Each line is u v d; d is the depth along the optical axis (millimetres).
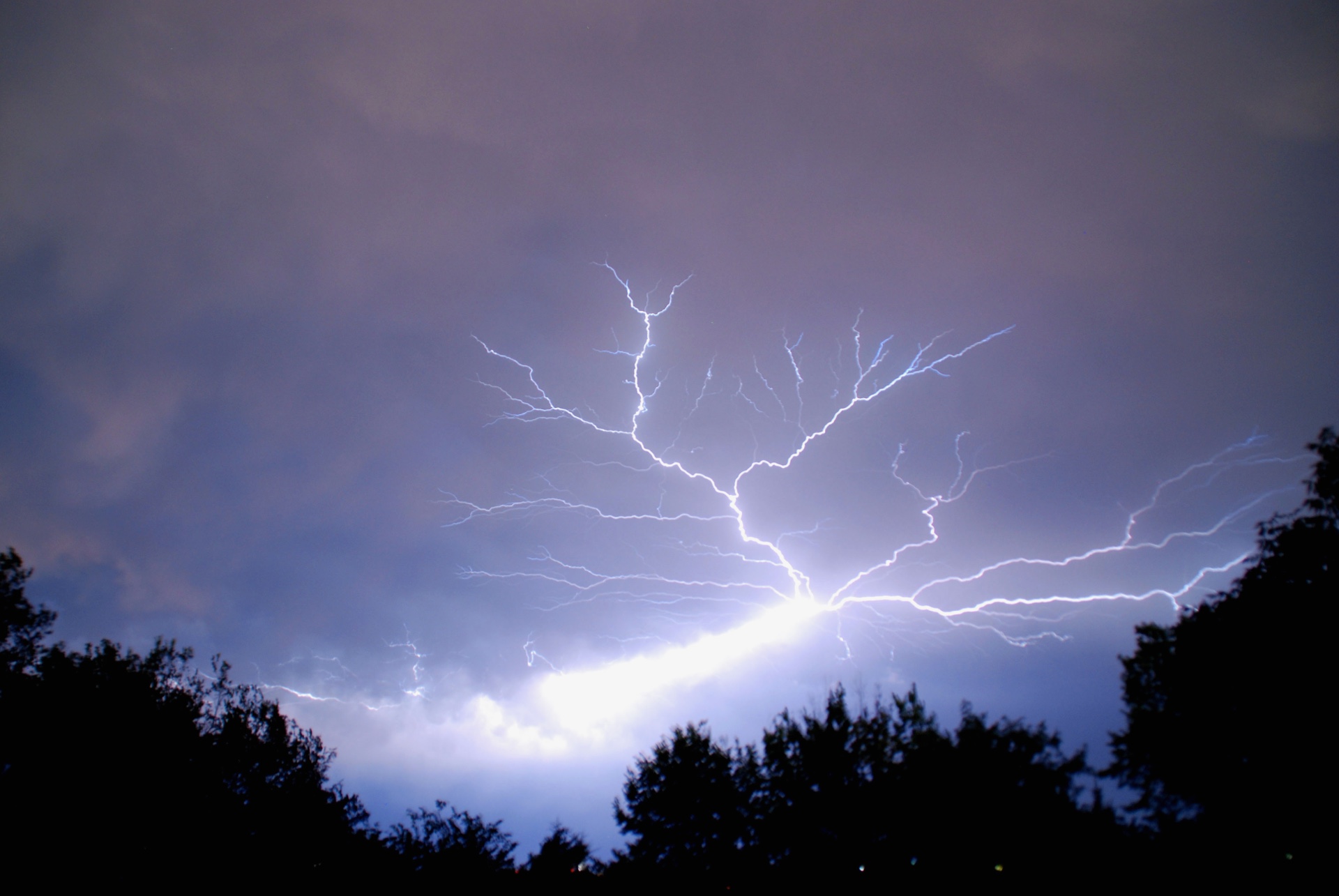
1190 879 7520
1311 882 7332
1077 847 7812
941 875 8164
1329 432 9344
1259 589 9008
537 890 9727
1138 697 9516
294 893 9688
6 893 8805
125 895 9305
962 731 8852
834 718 9883
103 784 9688
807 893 8875
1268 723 8172
